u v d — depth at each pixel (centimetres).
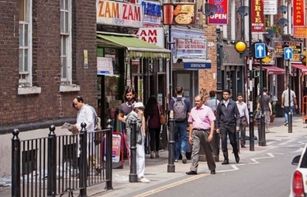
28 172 2328
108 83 4453
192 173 3516
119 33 4547
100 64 4209
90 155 2775
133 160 3181
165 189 2994
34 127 3309
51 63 3519
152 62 5141
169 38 4841
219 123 4047
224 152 4034
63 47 3719
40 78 3416
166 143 4872
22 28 3328
